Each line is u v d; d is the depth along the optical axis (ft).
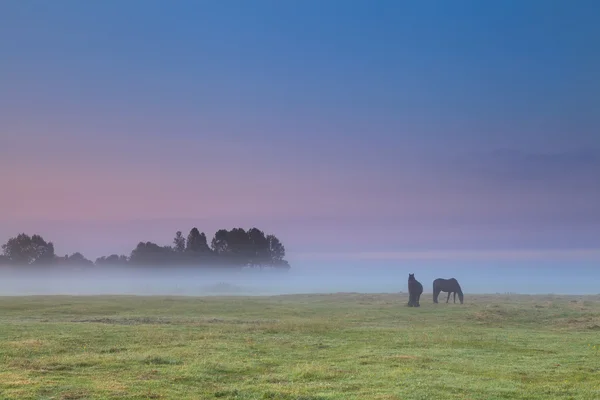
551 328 134.10
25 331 107.65
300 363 79.71
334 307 185.26
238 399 58.90
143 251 608.60
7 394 57.36
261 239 619.26
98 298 214.69
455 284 202.39
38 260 586.86
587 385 66.95
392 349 93.56
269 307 184.24
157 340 98.17
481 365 79.41
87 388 60.70
